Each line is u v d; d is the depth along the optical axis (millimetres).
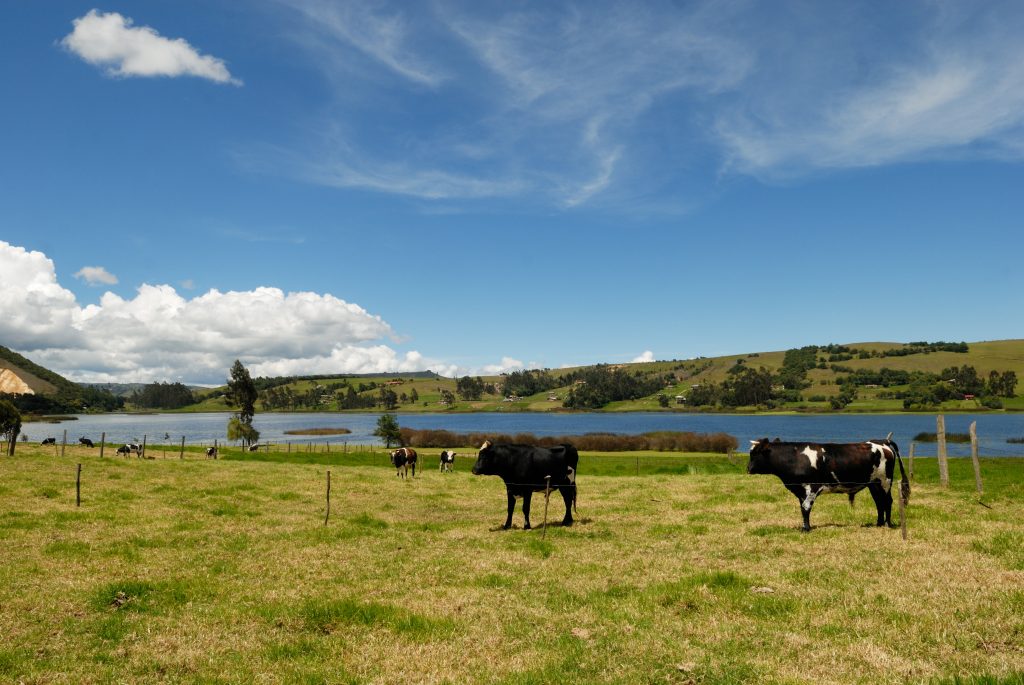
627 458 70312
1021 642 8969
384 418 105375
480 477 40500
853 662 8727
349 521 22234
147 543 17891
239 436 110875
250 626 11086
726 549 16094
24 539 17891
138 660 9578
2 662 9375
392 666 9281
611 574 14109
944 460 27734
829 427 188000
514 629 10648
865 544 15625
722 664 8844
